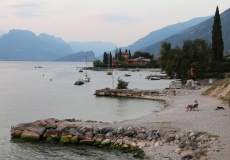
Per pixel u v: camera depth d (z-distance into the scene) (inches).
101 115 2358.5
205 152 1107.9
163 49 4485.7
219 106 2127.2
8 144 1471.5
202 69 4133.9
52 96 3710.6
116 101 3196.4
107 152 1318.9
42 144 1466.5
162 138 1357.0
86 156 1277.1
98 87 4943.4
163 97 3240.7
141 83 5693.9
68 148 1397.6
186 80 4279.0
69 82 6058.1
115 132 1461.6
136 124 1616.6
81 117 2282.2
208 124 1533.0
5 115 2370.8
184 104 2474.2
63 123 1614.2
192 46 4232.3
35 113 2485.2
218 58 4781.0
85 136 1475.1
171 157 1146.7
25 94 3951.8
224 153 1082.7
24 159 1263.5
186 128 1467.8
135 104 2942.9
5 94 3954.2
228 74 4244.6
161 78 6958.7
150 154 1218.0
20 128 1590.8
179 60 4188.0
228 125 1491.1
